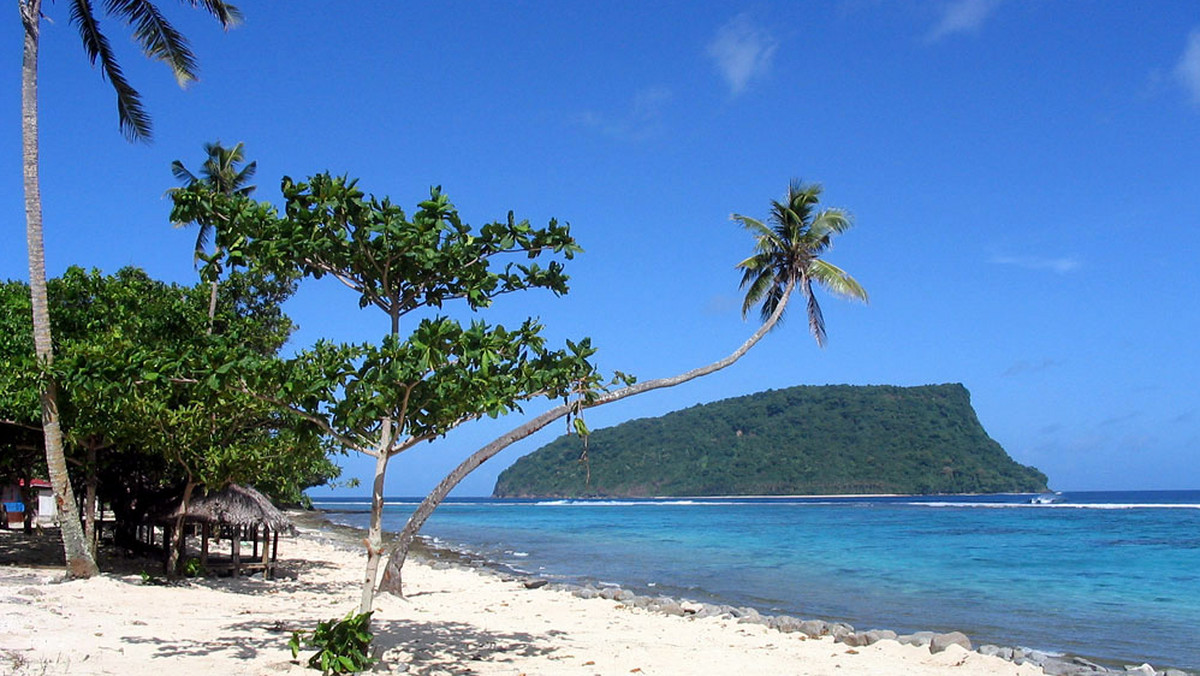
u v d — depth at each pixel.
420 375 9.23
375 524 10.15
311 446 18.55
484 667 11.39
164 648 11.04
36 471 24.20
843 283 26.77
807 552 39.66
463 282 10.70
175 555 19.27
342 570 26.11
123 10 18.53
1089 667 14.02
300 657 10.81
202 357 9.26
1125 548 40.66
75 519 17.48
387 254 10.11
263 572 22.80
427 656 11.94
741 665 12.48
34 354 18.00
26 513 29.59
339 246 10.08
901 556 37.12
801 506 119.25
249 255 10.08
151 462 21.61
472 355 9.31
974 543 44.59
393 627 14.72
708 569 31.91
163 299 20.64
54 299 19.91
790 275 27.55
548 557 37.88
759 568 32.19
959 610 21.23
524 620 16.67
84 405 16.81
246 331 21.23
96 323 19.59
